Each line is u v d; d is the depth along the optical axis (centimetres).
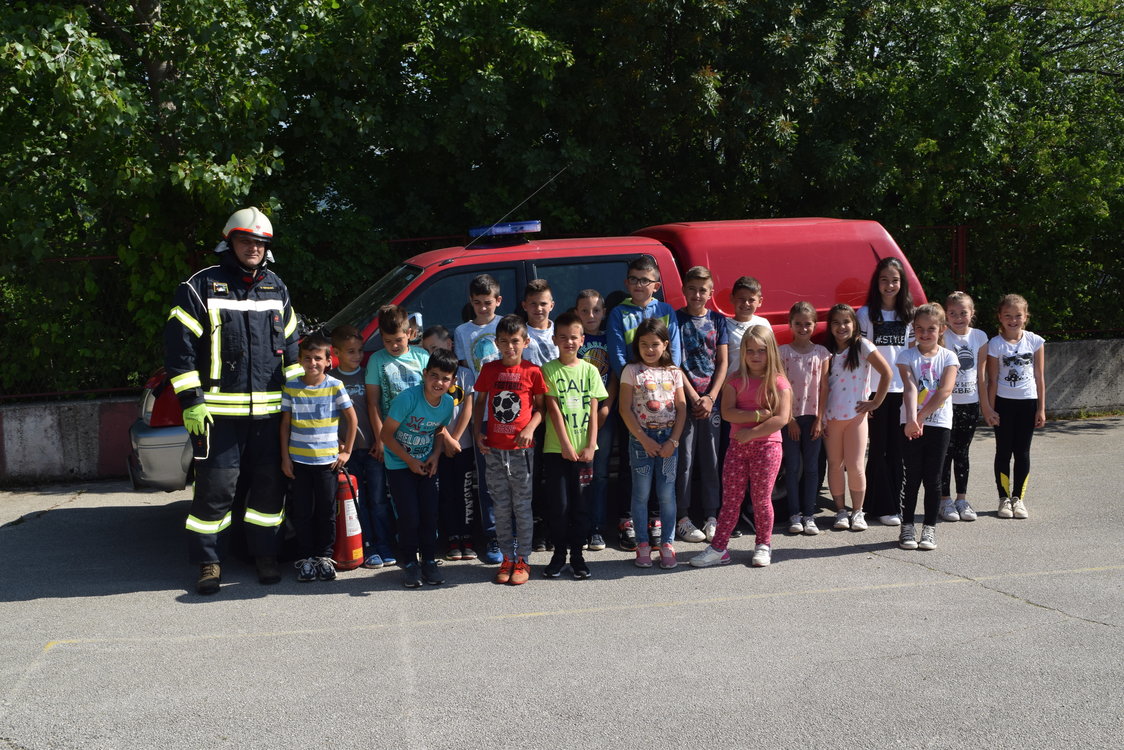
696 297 596
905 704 367
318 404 537
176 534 652
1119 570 530
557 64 933
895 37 1055
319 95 903
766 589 511
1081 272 1111
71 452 838
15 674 409
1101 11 1216
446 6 901
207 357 525
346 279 898
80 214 848
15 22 715
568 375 532
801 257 656
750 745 338
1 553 609
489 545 576
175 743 345
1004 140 1018
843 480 633
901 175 1002
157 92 844
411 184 974
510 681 396
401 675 404
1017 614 462
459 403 561
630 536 595
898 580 521
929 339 589
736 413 545
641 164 995
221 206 805
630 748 337
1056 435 977
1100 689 377
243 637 453
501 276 610
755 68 958
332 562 550
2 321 837
